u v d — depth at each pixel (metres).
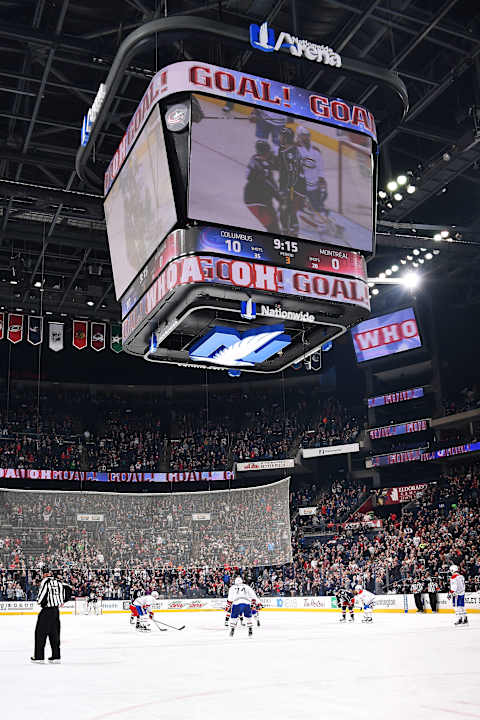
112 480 48.00
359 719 6.00
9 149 28.38
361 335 46.66
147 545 38.25
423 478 48.06
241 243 16.31
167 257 16.14
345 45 24.56
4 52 24.59
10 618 33.81
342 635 17.95
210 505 38.66
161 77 16.19
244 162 16.47
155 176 16.59
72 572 38.38
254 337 17.62
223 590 39.41
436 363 45.62
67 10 22.42
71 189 31.23
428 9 23.06
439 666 10.16
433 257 37.31
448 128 29.20
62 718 6.32
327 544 42.19
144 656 12.98
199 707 6.81
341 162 17.80
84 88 25.03
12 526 37.09
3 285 40.03
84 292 40.59
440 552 34.66
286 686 8.21
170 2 21.67
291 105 17.25
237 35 15.67
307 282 16.86
